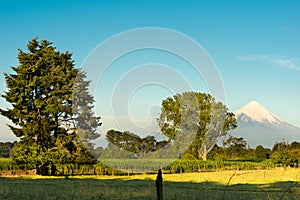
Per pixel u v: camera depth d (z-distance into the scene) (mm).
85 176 34281
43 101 36750
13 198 15711
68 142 36125
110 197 16422
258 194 18562
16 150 37531
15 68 38625
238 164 44281
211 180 28938
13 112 37688
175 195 15328
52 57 39000
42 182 27438
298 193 19188
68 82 37031
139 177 30094
